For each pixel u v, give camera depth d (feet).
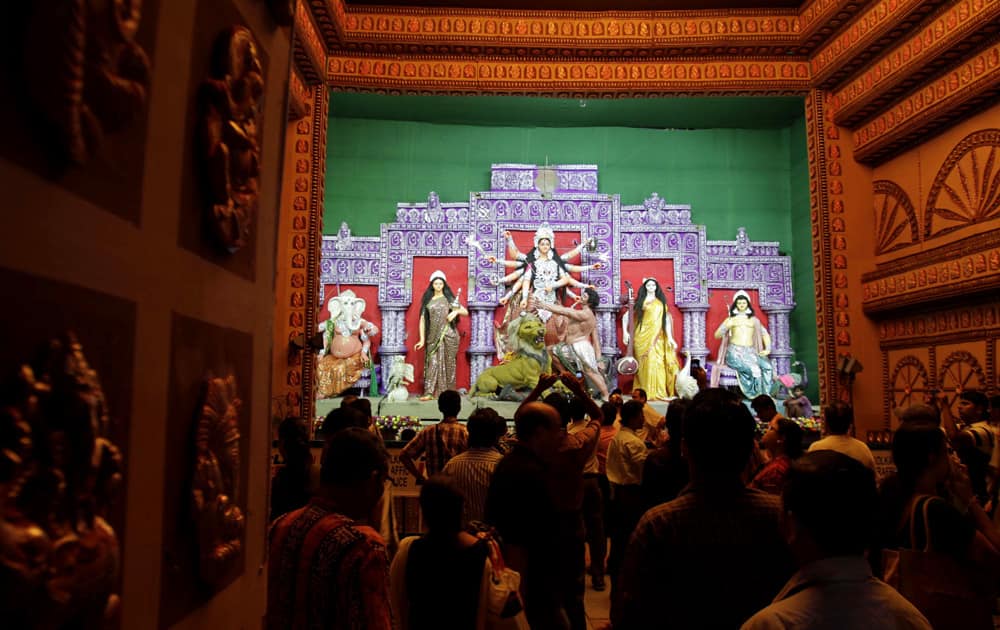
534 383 43.91
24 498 2.29
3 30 2.24
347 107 50.08
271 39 5.01
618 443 18.17
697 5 39.91
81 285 2.64
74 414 2.46
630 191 52.90
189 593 3.64
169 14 3.32
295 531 7.16
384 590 6.94
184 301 3.58
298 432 11.76
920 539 9.03
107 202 2.82
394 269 50.21
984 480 18.78
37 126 2.39
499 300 49.47
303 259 37.55
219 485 3.84
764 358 48.52
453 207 50.85
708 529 6.74
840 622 5.17
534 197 50.96
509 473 9.46
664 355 49.01
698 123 52.85
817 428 39.01
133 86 2.81
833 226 39.73
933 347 35.12
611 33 40.16
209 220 3.81
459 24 39.88
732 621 6.55
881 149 38.42
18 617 2.23
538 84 40.81
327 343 46.88
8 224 2.23
